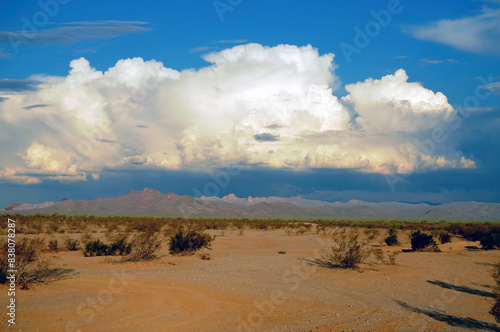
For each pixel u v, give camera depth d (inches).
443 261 860.6
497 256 964.0
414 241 1160.8
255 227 3058.6
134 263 778.8
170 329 358.3
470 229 1846.7
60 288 511.5
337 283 596.7
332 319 398.6
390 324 380.8
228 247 1312.7
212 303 459.8
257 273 682.8
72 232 2059.5
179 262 816.9
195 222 3282.5
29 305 416.2
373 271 711.1
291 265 783.7
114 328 356.2
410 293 529.0
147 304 445.4
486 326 378.3
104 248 957.2
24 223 2273.6
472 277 652.7
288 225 3240.7
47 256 885.8
